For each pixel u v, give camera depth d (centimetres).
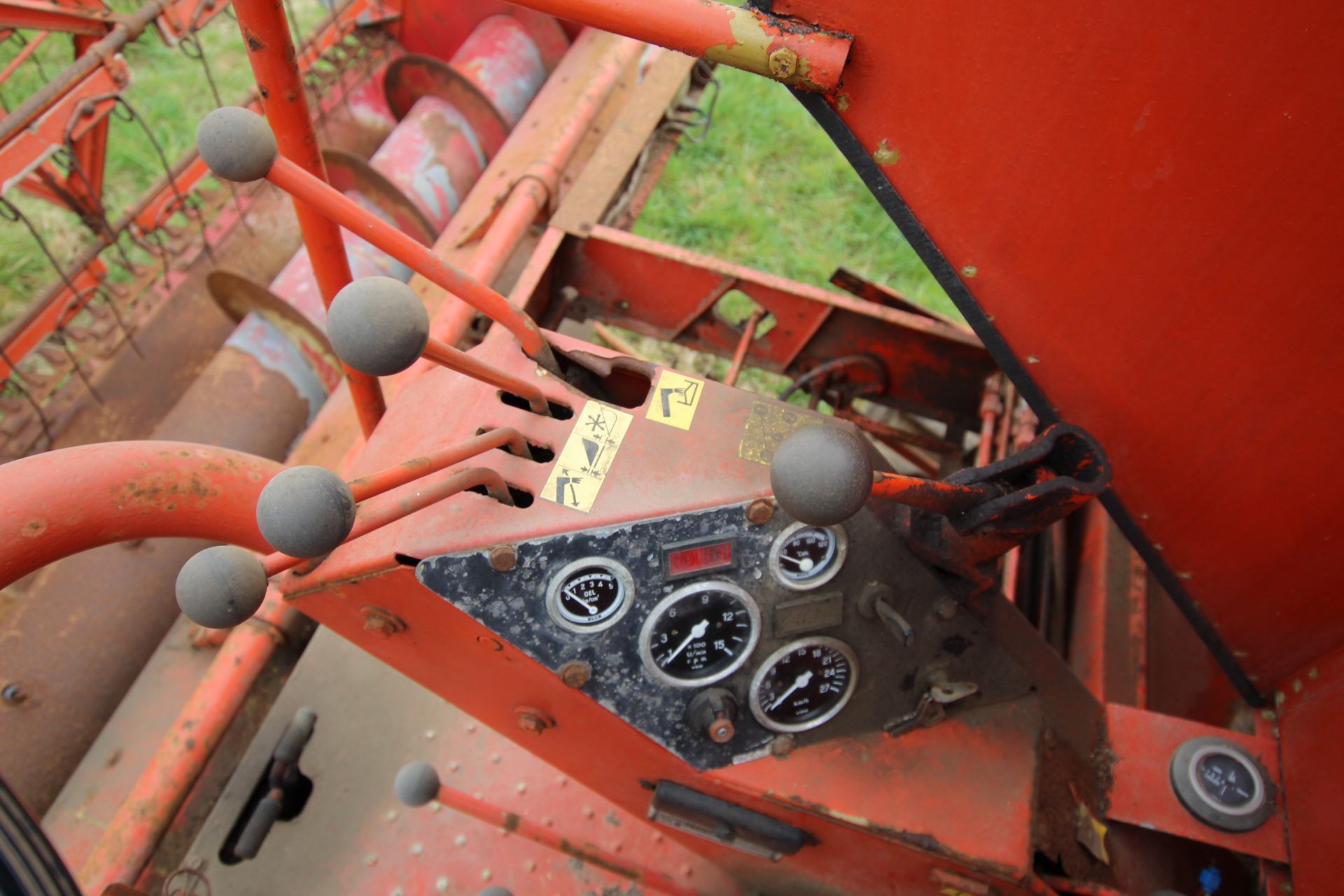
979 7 145
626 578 165
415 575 165
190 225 438
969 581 180
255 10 137
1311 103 133
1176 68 139
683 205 595
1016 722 194
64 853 281
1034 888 183
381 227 152
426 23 505
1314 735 201
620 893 241
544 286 324
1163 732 212
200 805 271
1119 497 206
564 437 171
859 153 176
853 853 198
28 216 552
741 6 157
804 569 170
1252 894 226
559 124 384
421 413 186
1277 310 157
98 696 324
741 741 187
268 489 123
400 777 207
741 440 170
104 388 402
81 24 368
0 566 137
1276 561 193
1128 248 164
